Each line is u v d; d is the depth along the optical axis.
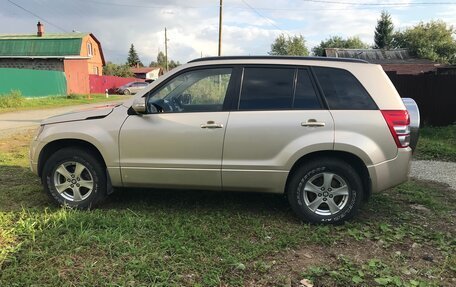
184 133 4.72
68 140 5.05
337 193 4.68
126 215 4.73
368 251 4.10
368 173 4.57
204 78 4.88
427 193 6.17
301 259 3.89
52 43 41.00
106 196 5.17
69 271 3.52
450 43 68.25
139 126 4.81
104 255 3.80
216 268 3.62
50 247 3.89
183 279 3.46
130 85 46.03
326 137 4.53
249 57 4.88
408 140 4.62
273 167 4.62
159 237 4.21
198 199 5.52
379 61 46.19
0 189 5.85
